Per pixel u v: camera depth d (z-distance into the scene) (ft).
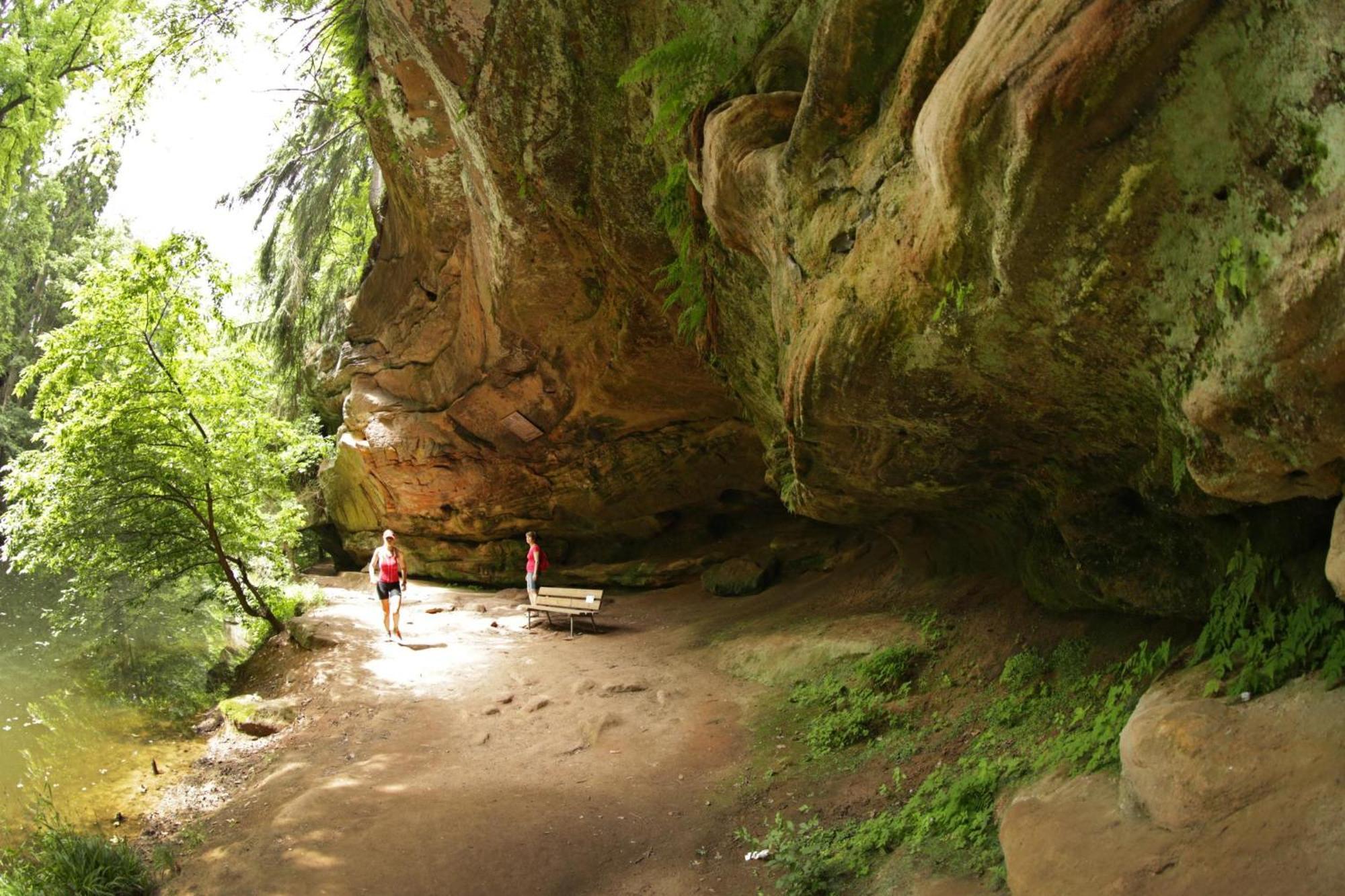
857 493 25.16
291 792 25.77
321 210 64.08
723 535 56.08
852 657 29.48
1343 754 10.55
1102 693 20.16
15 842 23.91
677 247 28.58
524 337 48.52
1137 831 11.82
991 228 12.46
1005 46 10.92
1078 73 10.00
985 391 16.25
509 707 31.60
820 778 22.65
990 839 15.85
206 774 28.84
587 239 37.63
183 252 40.70
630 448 51.93
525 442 54.65
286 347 67.82
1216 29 9.32
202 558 42.88
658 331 40.83
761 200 19.75
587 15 28.86
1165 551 20.26
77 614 44.01
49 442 39.65
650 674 34.06
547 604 43.68
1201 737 11.98
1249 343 10.03
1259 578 15.44
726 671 33.01
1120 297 11.74
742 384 29.58
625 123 30.37
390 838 21.59
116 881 20.53
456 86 34.78
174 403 40.29
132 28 43.75
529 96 32.42
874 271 15.83
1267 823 10.35
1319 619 13.25
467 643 41.19
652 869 19.75
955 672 26.16
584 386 48.70
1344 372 9.25
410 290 57.77
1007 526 26.94
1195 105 9.76
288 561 57.98
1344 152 8.55
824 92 16.76
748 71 21.59
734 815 21.61
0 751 30.32
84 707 35.73
